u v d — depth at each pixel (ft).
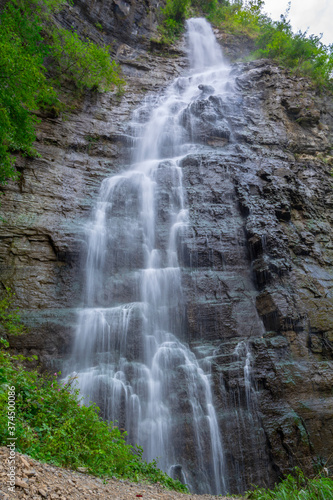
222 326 44.91
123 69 88.84
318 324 46.88
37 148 55.72
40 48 50.96
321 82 86.63
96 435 19.75
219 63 107.24
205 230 52.65
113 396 35.99
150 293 47.03
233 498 27.89
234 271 50.62
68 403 21.07
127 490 17.28
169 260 50.96
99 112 70.03
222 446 35.86
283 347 43.01
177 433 35.60
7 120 37.14
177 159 63.00
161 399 37.58
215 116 71.51
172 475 33.37
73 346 39.37
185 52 103.09
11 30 49.19
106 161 62.23
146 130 70.79
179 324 44.57
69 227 49.24
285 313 44.88
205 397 38.17
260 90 82.58
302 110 78.13
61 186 53.42
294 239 55.77
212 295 47.16
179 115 73.97
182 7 108.06
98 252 49.08
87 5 84.58
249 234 52.47
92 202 54.13
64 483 13.94
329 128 81.05
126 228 52.85
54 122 61.16
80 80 70.13
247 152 66.39
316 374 41.98
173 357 40.50
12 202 48.16
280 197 58.13
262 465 35.53
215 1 126.00
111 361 38.99
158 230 53.42
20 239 45.78
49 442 17.01
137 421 35.63
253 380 40.01
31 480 12.64
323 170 70.13
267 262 49.26
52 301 43.39
